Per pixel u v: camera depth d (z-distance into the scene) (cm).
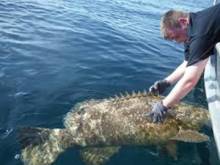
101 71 244
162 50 316
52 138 164
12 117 180
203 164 158
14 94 200
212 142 170
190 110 183
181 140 171
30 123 177
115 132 170
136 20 431
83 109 182
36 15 360
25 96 200
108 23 387
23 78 220
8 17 333
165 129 172
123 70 251
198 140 167
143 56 290
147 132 171
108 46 301
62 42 292
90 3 489
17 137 165
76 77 230
